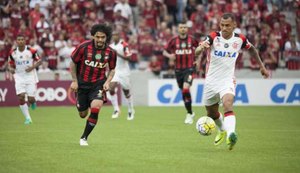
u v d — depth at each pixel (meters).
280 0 101.19
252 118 61.38
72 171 27.92
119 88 81.38
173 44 58.28
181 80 58.16
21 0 91.81
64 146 37.34
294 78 82.00
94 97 37.28
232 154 33.91
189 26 91.12
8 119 59.50
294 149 36.31
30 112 68.44
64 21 89.75
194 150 35.66
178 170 28.17
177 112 69.50
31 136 43.56
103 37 36.25
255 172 27.67
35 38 85.69
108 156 32.88
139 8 97.38
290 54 86.75
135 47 87.69
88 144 38.47
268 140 41.41
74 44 85.38
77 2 92.19
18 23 89.38
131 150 35.53
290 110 72.50
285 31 91.31
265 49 87.38
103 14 94.44
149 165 29.67
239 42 35.12
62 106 78.50
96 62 37.16
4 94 77.31
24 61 55.59
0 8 89.69
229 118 33.72
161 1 95.94
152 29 92.81
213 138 42.50
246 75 84.44
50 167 29.06
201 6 93.88
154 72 82.12
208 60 35.78
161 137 43.09
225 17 34.44
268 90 80.50
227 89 34.62
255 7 95.69
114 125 53.28
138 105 81.75
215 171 27.88
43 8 93.69
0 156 32.84
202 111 71.00
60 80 78.81
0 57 82.31
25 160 31.36
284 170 28.30
